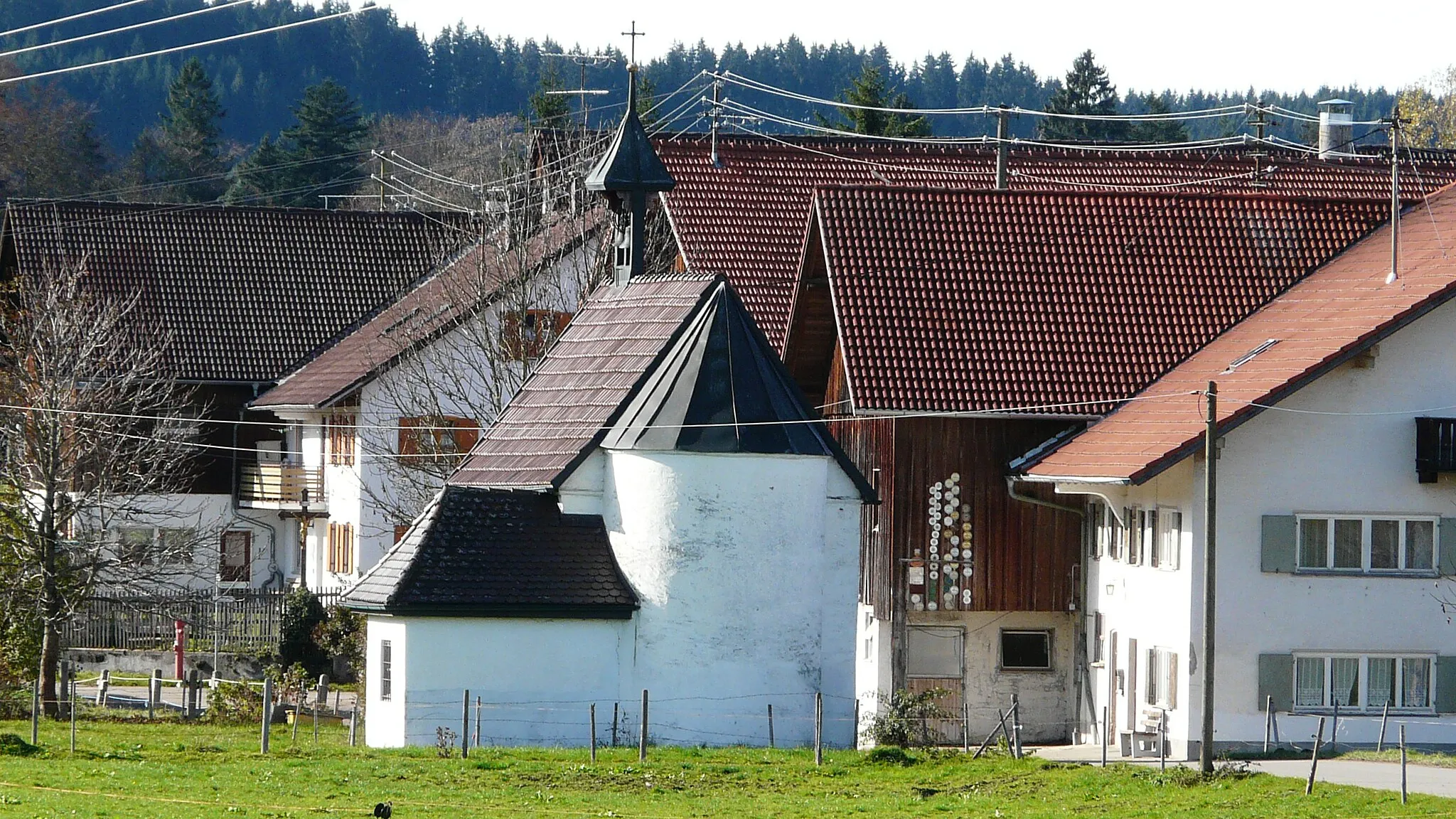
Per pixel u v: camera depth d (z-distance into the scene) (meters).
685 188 96.81
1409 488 70.56
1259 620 69.56
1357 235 84.38
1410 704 70.19
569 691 69.50
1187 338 80.50
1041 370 78.81
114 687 95.81
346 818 50.19
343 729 79.31
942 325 79.44
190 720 83.19
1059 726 79.69
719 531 70.00
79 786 55.50
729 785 57.69
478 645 68.69
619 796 55.41
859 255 80.75
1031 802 54.00
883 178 101.19
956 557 78.31
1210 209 84.56
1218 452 69.69
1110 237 83.19
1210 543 58.00
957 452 78.56
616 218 82.38
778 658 70.31
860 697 80.88
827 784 57.84
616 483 71.38
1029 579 78.81
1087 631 78.56
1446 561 70.56
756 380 71.69
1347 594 70.00
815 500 71.00
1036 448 78.44
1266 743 66.44
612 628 70.19
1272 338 75.44
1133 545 74.06
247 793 54.62
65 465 89.50
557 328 100.12
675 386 71.44
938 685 79.44
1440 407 70.81
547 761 61.75
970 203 83.38
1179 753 69.06
